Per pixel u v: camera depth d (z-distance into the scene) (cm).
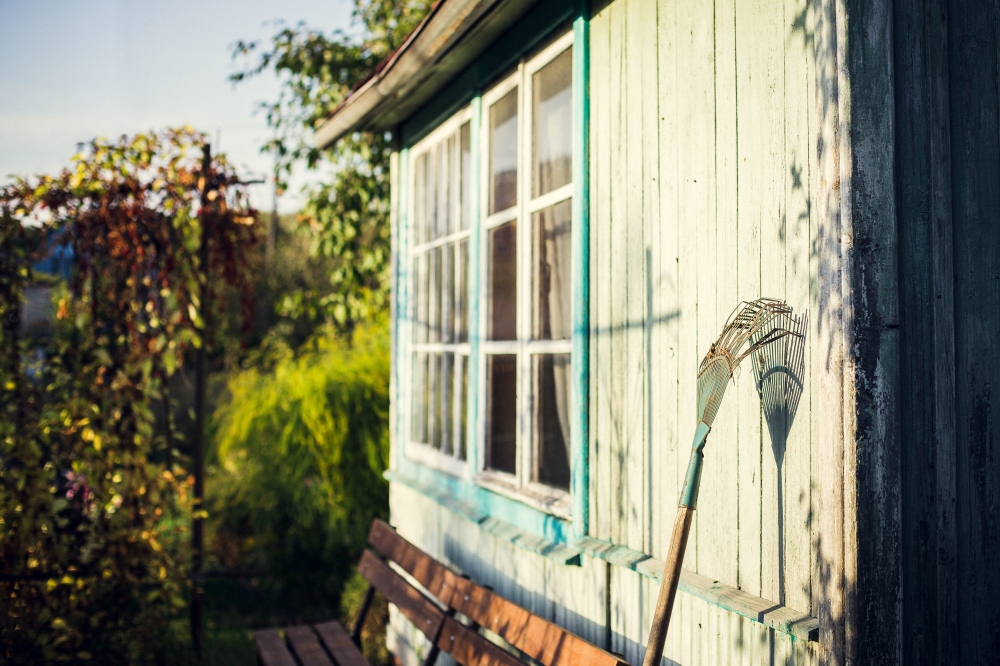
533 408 328
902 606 176
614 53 273
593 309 284
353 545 676
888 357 176
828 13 180
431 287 455
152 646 512
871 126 177
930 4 188
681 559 191
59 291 548
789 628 184
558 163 311
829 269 179
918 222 184
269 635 411
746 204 209
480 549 374
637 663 253
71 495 519
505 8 326
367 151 939
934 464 184
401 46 374
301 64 957
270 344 1052
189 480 535
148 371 508
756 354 205
